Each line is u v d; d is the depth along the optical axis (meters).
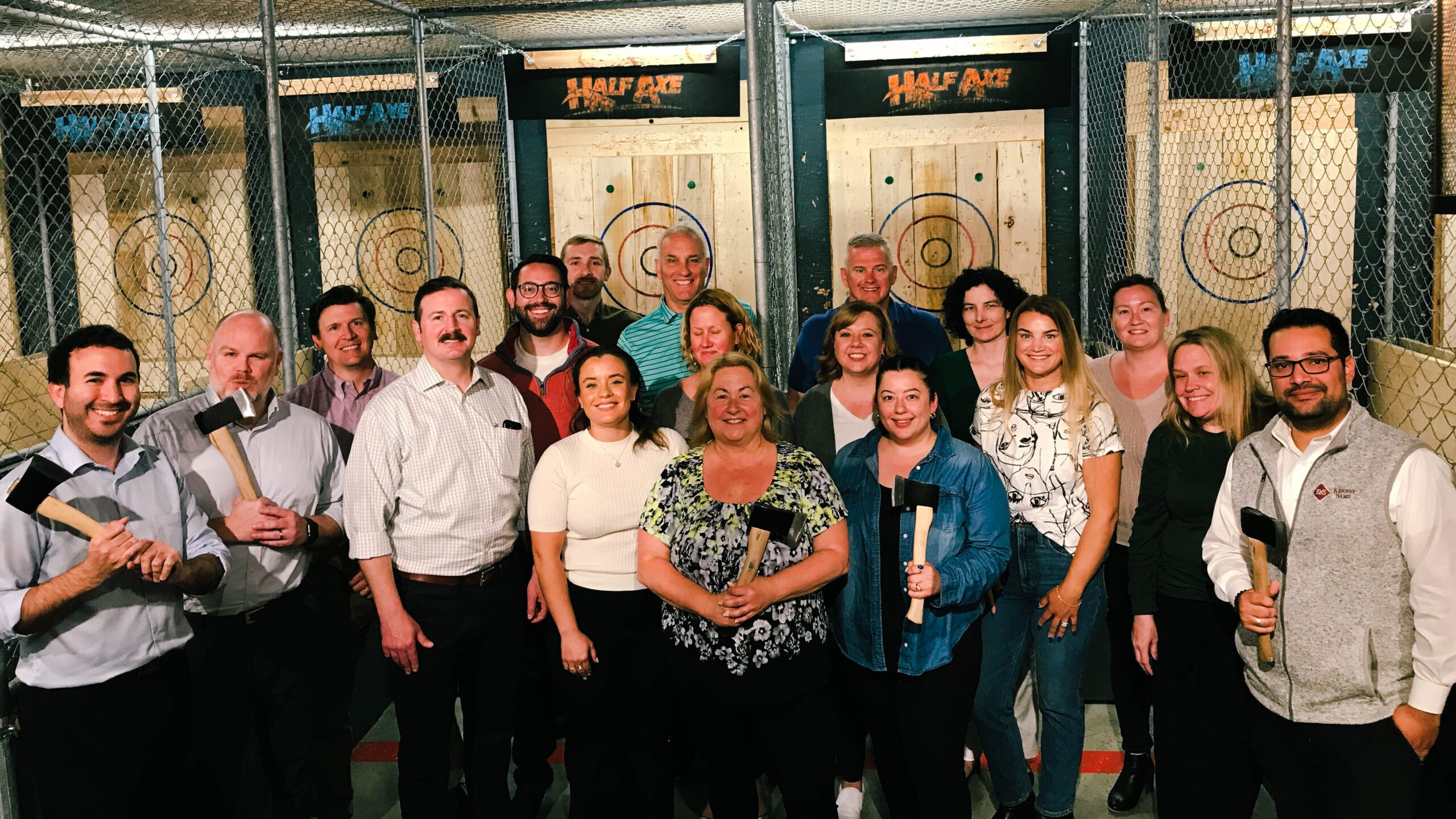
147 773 2.53
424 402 2.94
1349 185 5.67
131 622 2.46
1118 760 3.56
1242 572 2.46
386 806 3.44
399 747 3.01
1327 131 5.65
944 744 2.71
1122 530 3.20
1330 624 2.27
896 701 2.75
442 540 2.92
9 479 2.38
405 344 6.19
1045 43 5.56
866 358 3.22
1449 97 2.51
